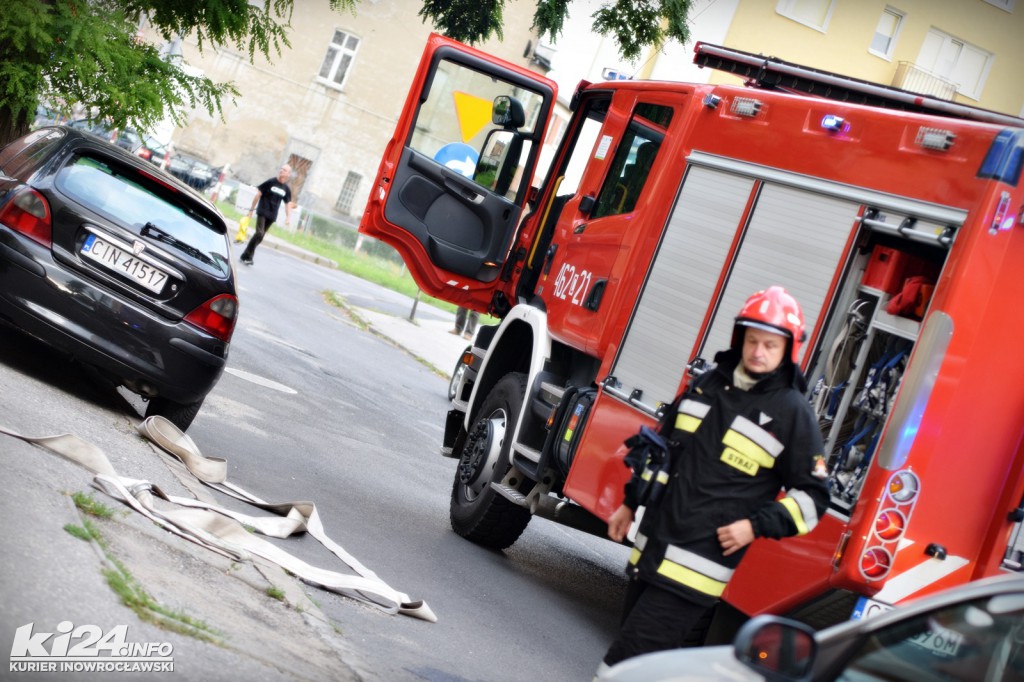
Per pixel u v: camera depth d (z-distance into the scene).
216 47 13.92
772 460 5.27
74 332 9.01
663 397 8.00
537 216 11.22
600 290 9.17
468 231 11.43
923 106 7.96
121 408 10.00
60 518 5.64
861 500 6.39
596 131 10.84
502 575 9.16
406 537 9.22
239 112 54.09
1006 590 3.51
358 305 30.41
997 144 6.39
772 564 6.71
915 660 3.46
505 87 11.38
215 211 9.84
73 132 9.77
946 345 6.34
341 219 55.47
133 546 5.90
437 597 7.71
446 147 11.28
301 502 8.23
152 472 7.82
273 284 28.50
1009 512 6.57
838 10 43.03
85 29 12.74
